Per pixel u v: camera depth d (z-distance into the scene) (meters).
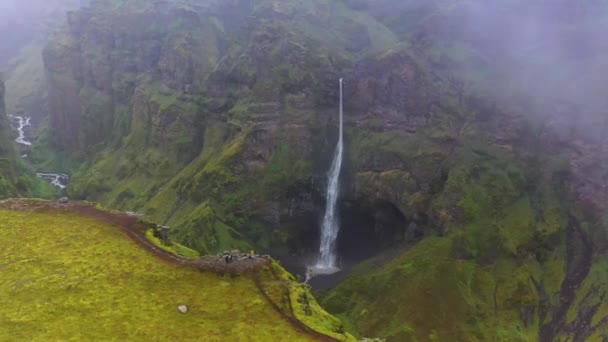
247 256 111.88
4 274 104.81
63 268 107.00
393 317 189.88
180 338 87.31
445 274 199.62
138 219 132.38
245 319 92.50
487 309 190.75
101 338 86.75
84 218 131.25
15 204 138.75
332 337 88.69
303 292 102.44
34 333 87.50
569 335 181.75
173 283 102.44
